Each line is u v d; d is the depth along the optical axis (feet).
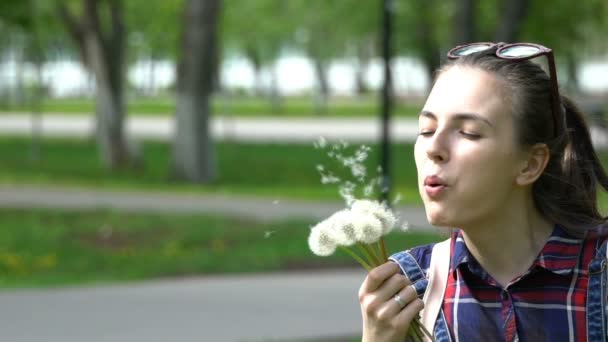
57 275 44.42
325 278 43.16
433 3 136.56
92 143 135.74
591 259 8.94
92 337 31.78
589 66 223.51
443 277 9.30
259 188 83.87
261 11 204.13
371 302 8.87
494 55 9.07
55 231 56.18
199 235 54.65
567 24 113.39
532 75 8.97
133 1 132.67
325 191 80.23
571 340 8.83
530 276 8.96
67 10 108.88
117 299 38.19
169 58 200.44
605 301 8.82
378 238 8.75
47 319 34.50
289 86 309.83
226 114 142.72
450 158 8.79
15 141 138.51
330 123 185.37
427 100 9.11
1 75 270.87
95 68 103.14
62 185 84.69
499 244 9.09
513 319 8.93
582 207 9.30
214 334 32.17
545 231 9.23
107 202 71.51
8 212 64.80
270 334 32.17
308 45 222.89
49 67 166.81
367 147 9.38
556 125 9.13
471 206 8.80
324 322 34.01
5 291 40.09
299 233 55.21
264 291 40.06
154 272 44.52
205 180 88.99
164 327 33.27
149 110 240.32
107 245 52.65
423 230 52.60
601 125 10.44
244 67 308.81
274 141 137.18
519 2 87.45
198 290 40.32
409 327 9.02
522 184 8.97
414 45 143.33
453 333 9.09
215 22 87.56
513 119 8.83
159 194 77.30
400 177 94.43
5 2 69.26
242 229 56.80
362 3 143.54
